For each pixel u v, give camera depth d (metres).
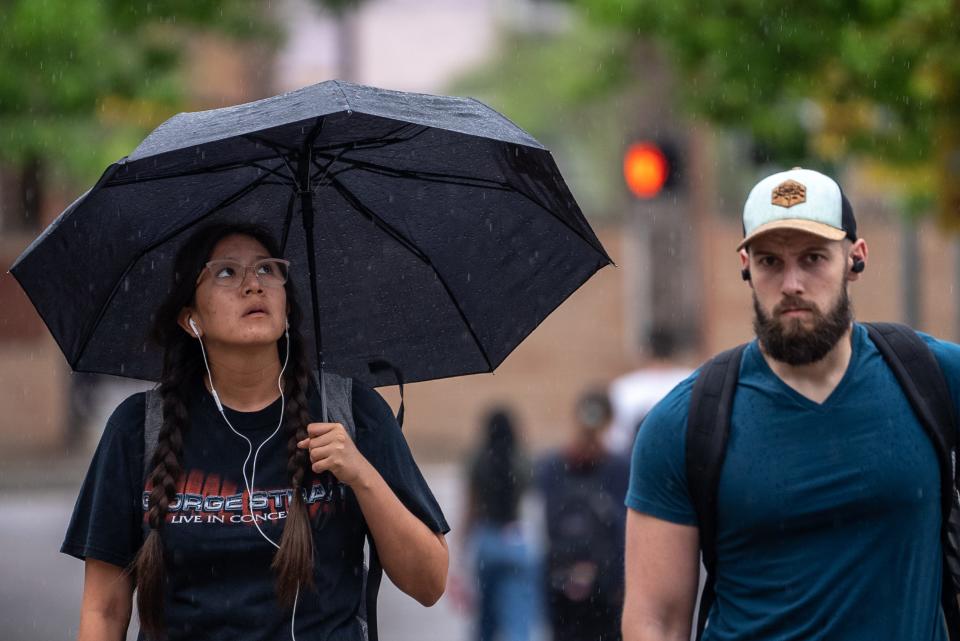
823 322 13.81
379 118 13.78
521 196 14.75
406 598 45.94
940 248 86.31
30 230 82.75
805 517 13.85
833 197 14.02
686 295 89.38
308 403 14.04
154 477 13.45
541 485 28.56
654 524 14.47
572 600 28.20
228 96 81.81
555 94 86.75
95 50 46.81
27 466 78.31
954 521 14.05
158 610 13.32
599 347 90.00
